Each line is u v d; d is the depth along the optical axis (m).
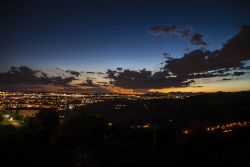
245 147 16.42
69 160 15.34
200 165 16.05
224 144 18.95
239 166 14.48
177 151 19.22
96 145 20.30
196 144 19.44
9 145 18.47
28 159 15.25
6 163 14.44
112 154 18.86
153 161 17.72
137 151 21.27
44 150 17.36
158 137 27.11
